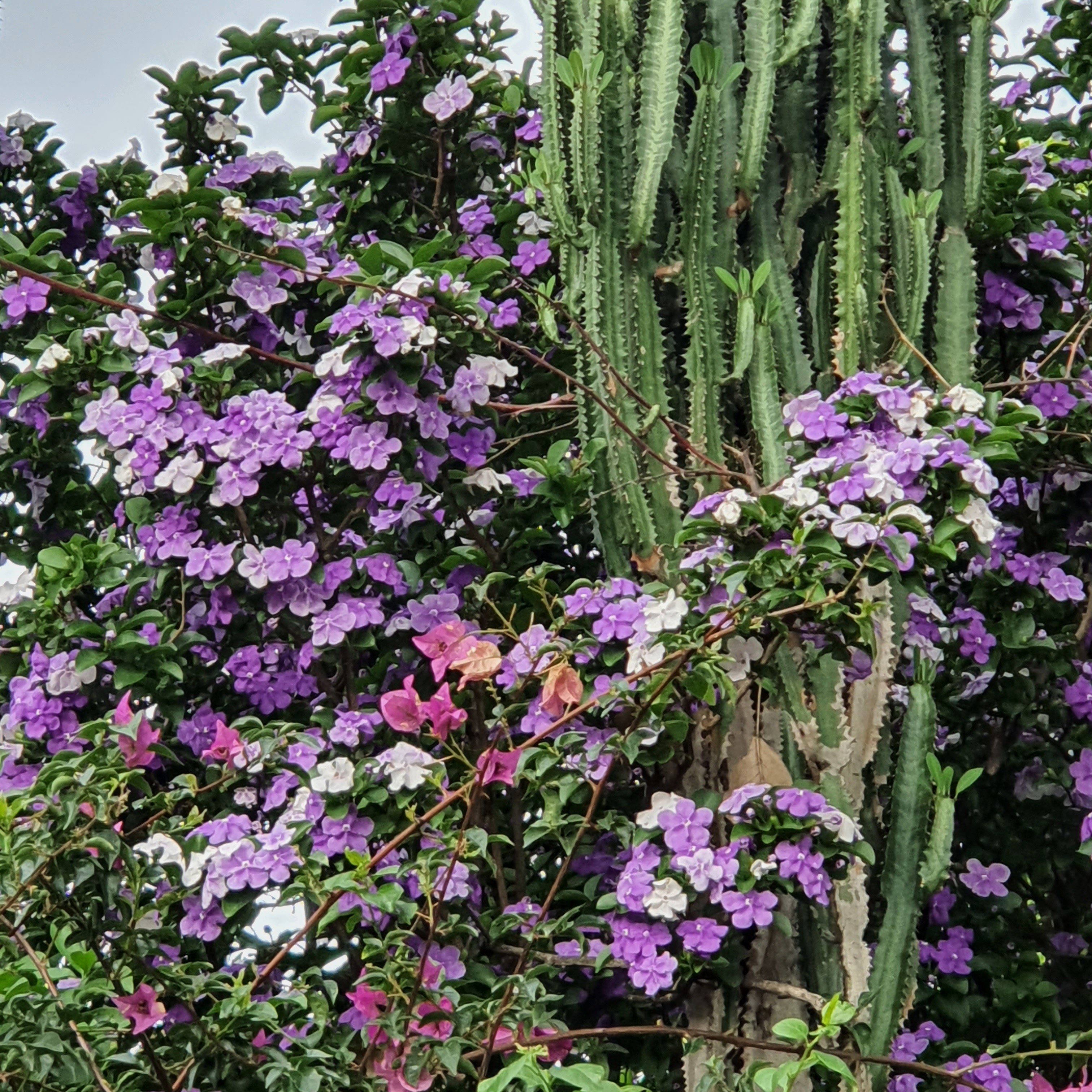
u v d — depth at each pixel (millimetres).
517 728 3115
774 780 2846
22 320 3502
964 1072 2771
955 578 4004
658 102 3084
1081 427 3682
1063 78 4457
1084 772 3621
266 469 3215
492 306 3520
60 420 3439
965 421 2783
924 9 3283
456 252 3795
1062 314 3986
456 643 2953
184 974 2580
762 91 3098
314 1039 2562
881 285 3074
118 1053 2568
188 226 3434
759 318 3033
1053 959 3852
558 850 3350
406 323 3020
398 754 2830
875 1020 2791
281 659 3414
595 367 3150
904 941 2814
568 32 3326
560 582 3719
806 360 3125
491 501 3410
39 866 2387
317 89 4148
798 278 3277
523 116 4145
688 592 2781
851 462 2746
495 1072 2863
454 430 3291
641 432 3070
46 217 4223
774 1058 2854
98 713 3357
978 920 3621
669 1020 3062
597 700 2770
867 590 2961
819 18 3295
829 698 2928
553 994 2984
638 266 3131
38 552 3846
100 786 2473
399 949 2621
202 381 3314
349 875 2604
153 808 3188
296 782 3021
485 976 2879
